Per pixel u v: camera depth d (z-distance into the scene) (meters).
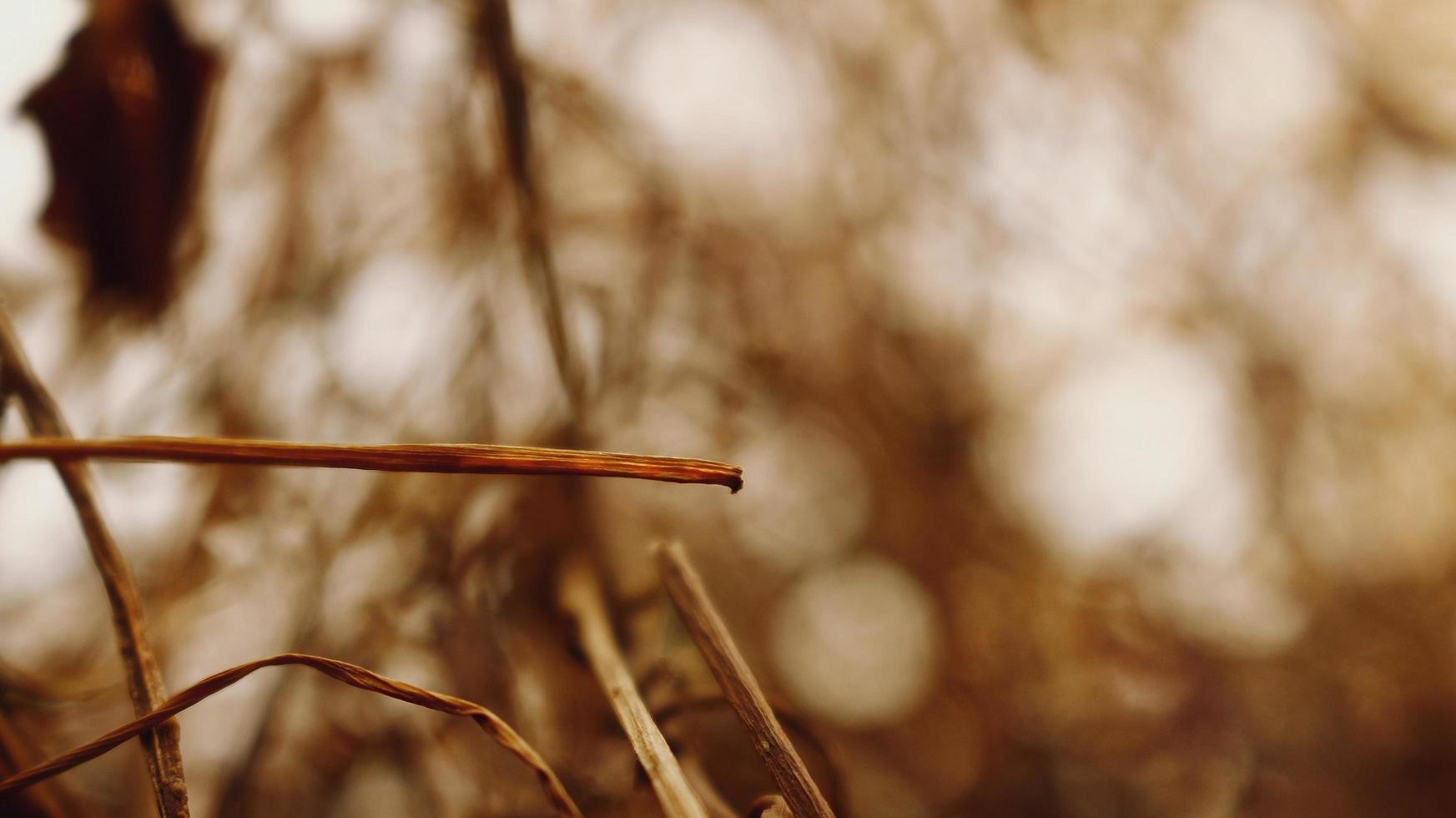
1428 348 1.17
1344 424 1.17
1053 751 1.05
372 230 0.80
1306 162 1.20
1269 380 1.17
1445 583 1.13
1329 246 1.19
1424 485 1.16
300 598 0.68
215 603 0.69
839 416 1.11
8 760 0.58
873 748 1.03
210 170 0.72
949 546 1.13
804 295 1.09
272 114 0.79
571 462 0.53
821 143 1.12
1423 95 1.21
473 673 0.66
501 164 0.76
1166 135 1.17
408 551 0.67
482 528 0.65
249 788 0.66
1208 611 1.14
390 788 0.66
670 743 0.59
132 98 0.65
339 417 0.75
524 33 0.86
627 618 0.63
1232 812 1.03
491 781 0.65
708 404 0.93
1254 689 1.10
